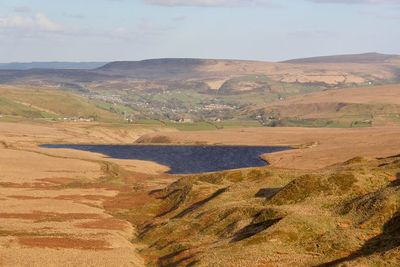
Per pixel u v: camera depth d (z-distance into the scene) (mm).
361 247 52656
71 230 80188
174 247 68375
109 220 92000
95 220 90750
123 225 88625
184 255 62062
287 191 75875
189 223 77562
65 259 61125
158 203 106375
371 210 59406
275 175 101062
